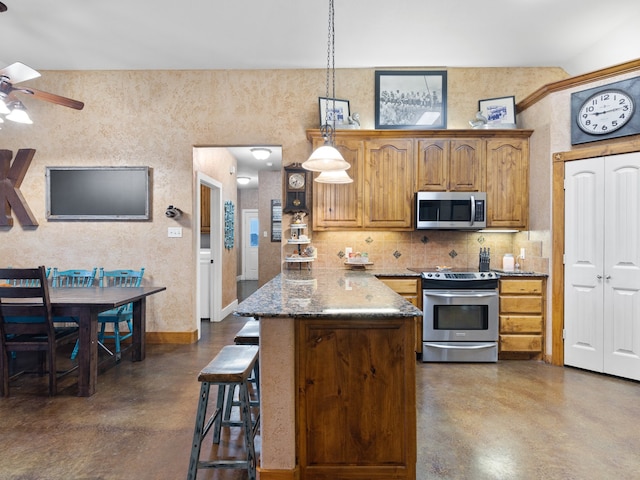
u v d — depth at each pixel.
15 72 2.61
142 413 2.47
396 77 4.07
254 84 4.08
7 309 2.68
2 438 2.16
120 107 4.11
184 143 4.10
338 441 1.72
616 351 3.09
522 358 3.63
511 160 3.77
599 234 3.17
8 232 4.15
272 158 6.34
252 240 10.27
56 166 4.11
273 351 1.69
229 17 3.12
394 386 1.73
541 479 1.79
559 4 2.94
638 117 2.96
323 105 4.00
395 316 1.63
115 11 3.03
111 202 4.11
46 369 3.17
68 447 2.06
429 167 3.79
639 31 3.14
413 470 1.72
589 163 3.21
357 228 3.83
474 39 3.47
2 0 2.88
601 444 2.09
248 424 1.77
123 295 3.05
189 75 4.09
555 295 3.42
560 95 3.39
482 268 3.80
